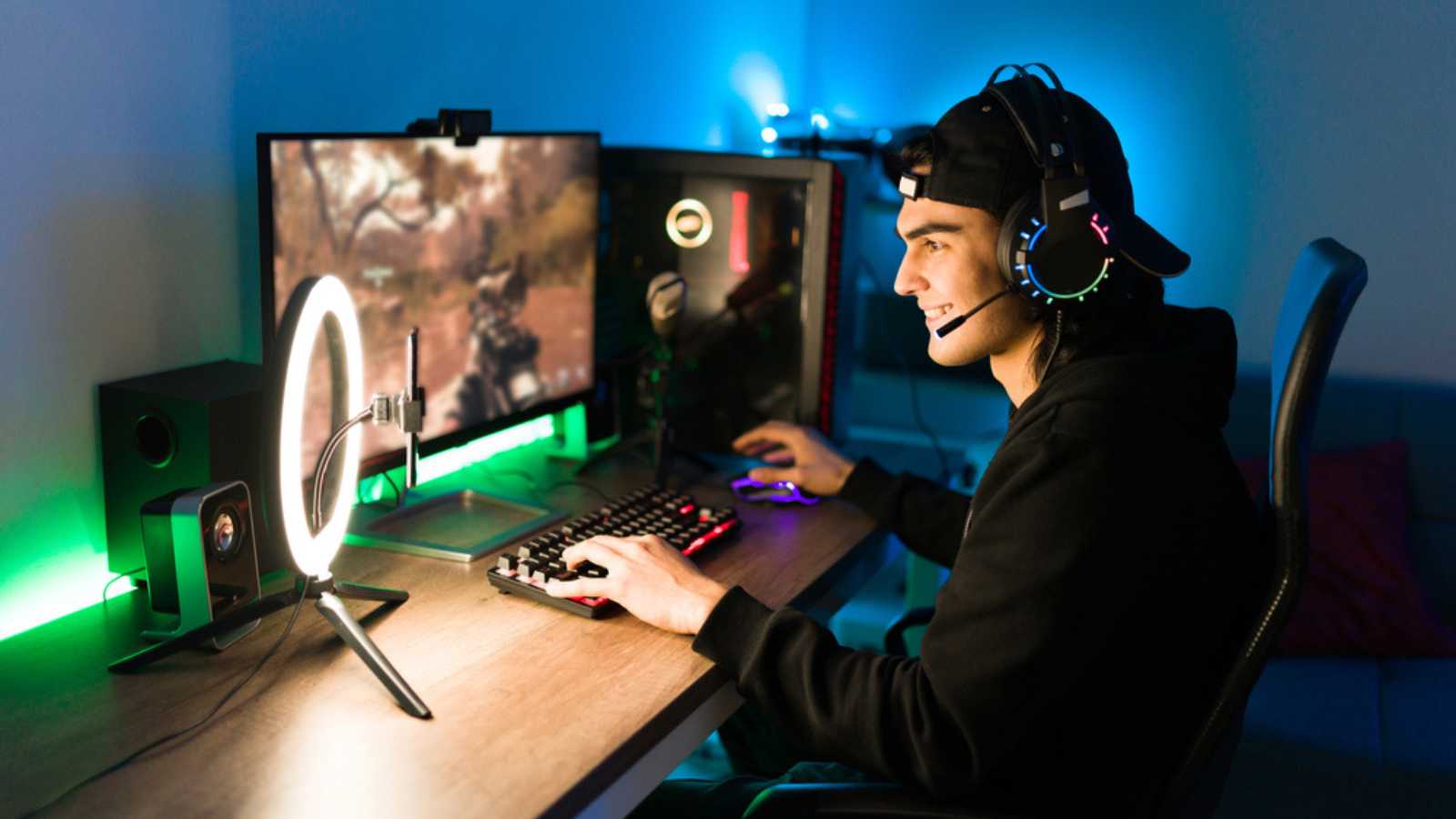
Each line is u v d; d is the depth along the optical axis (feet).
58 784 2.85
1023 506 3.28
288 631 3.67
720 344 6.31
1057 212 3.34
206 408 3.91
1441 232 7.66
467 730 3.17
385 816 2.74
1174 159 8.24
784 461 6.06
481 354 5.16
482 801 2.82
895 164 3.77
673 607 3.79
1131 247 3.59
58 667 3.52
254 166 4.63
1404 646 6.72
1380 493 7.09
